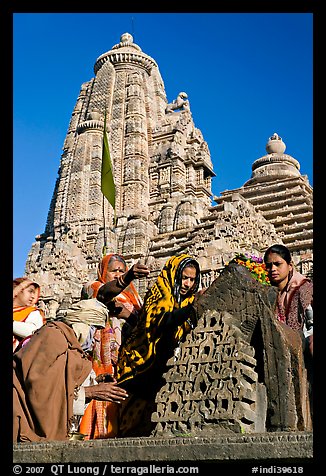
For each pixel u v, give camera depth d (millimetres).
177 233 44438
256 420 6391
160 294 8766
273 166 50906
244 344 6723
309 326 8461
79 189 54531
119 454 5609
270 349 6754
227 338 6691
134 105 58031
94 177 54812
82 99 63000
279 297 8883
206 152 57094
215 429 6172
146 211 53188
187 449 5371
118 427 9117
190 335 6992
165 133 57594
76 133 59375
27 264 46000
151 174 56000
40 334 7562
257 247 36750
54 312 38656
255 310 7098
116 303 10117
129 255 45031
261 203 46438
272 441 5078
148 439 5621
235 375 6375
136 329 8977
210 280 32312
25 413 7133
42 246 49281
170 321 8273
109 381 8969
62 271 41625
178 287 8797
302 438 4996
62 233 51125
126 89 60031
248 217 38562
